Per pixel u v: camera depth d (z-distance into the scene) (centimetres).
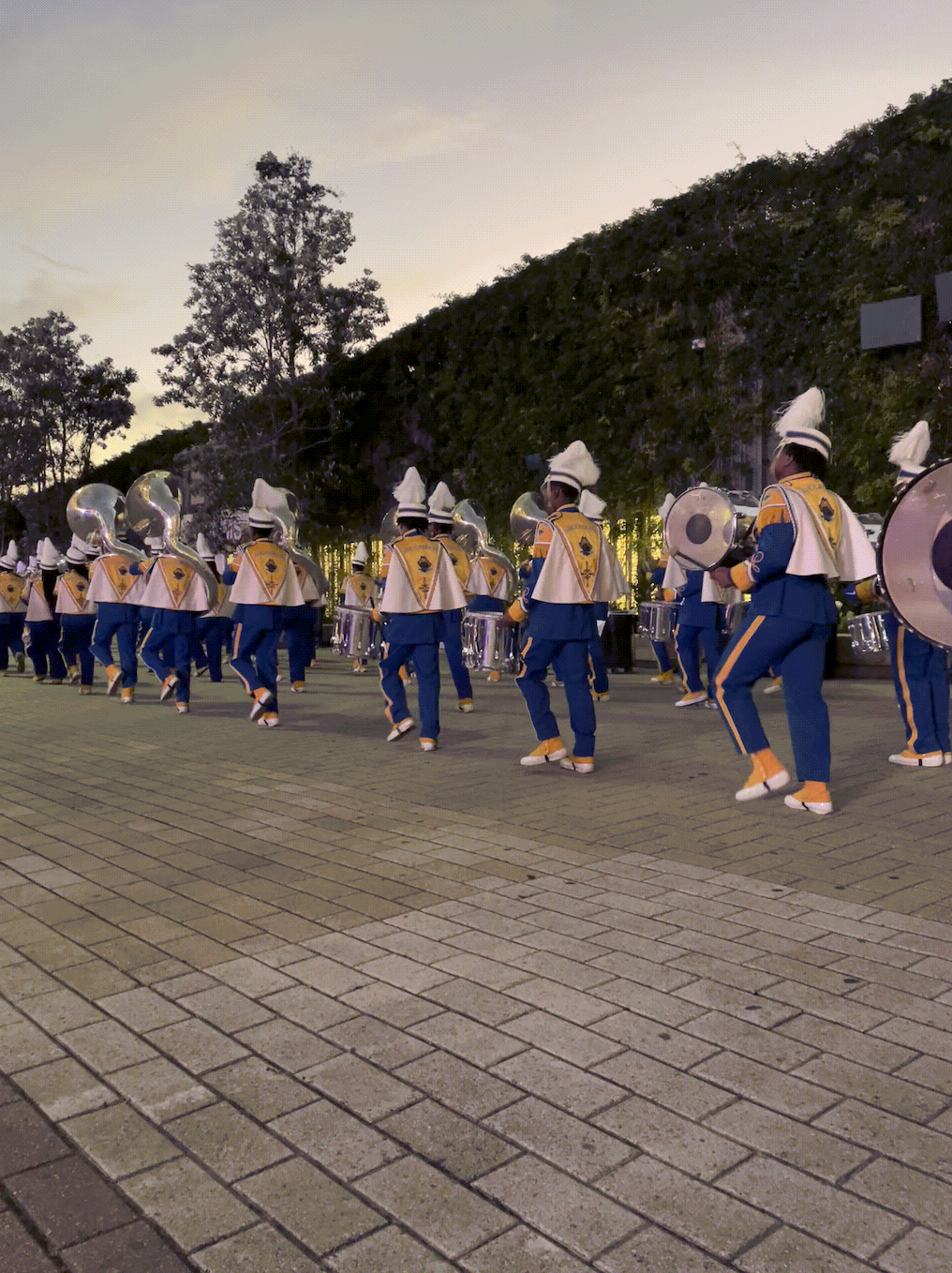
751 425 1445
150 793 654
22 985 343
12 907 425
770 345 1420
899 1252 202
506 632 774
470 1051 289
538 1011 314
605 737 853
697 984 331
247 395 2092
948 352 1252
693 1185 225
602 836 522
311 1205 222
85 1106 264
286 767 738
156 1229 216
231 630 1454
